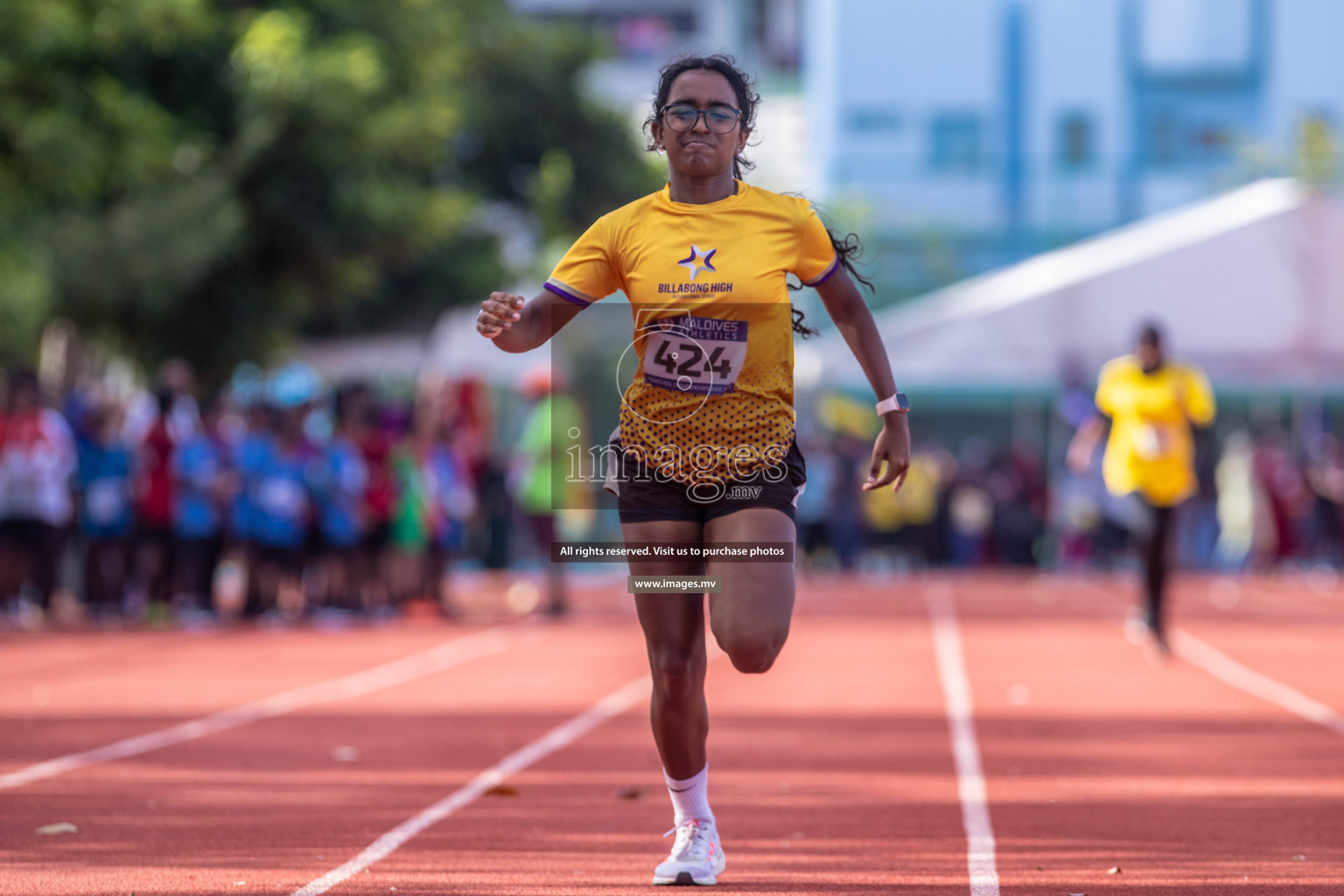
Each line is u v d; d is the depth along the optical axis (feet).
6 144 195.42
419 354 279.49
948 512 277.64
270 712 99.40
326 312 287.48
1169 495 125.80
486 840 60.75
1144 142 451.12
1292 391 317.83
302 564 171.94
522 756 82.02
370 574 178.40
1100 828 63.67
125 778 74.74
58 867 55.62
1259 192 238.68
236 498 168.55
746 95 50.03
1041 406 334.65
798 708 102.83
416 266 310.86
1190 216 245.45
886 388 51.26
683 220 49.47
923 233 318.04
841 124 451.12
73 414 169.17
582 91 357.82
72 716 97.30
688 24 563.07
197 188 202.28
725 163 49.29
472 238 328.08
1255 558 271.49
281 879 53.78
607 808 67.77
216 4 222.48
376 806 67.92
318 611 176.96
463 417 209.87
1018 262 313.94
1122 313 230.68
